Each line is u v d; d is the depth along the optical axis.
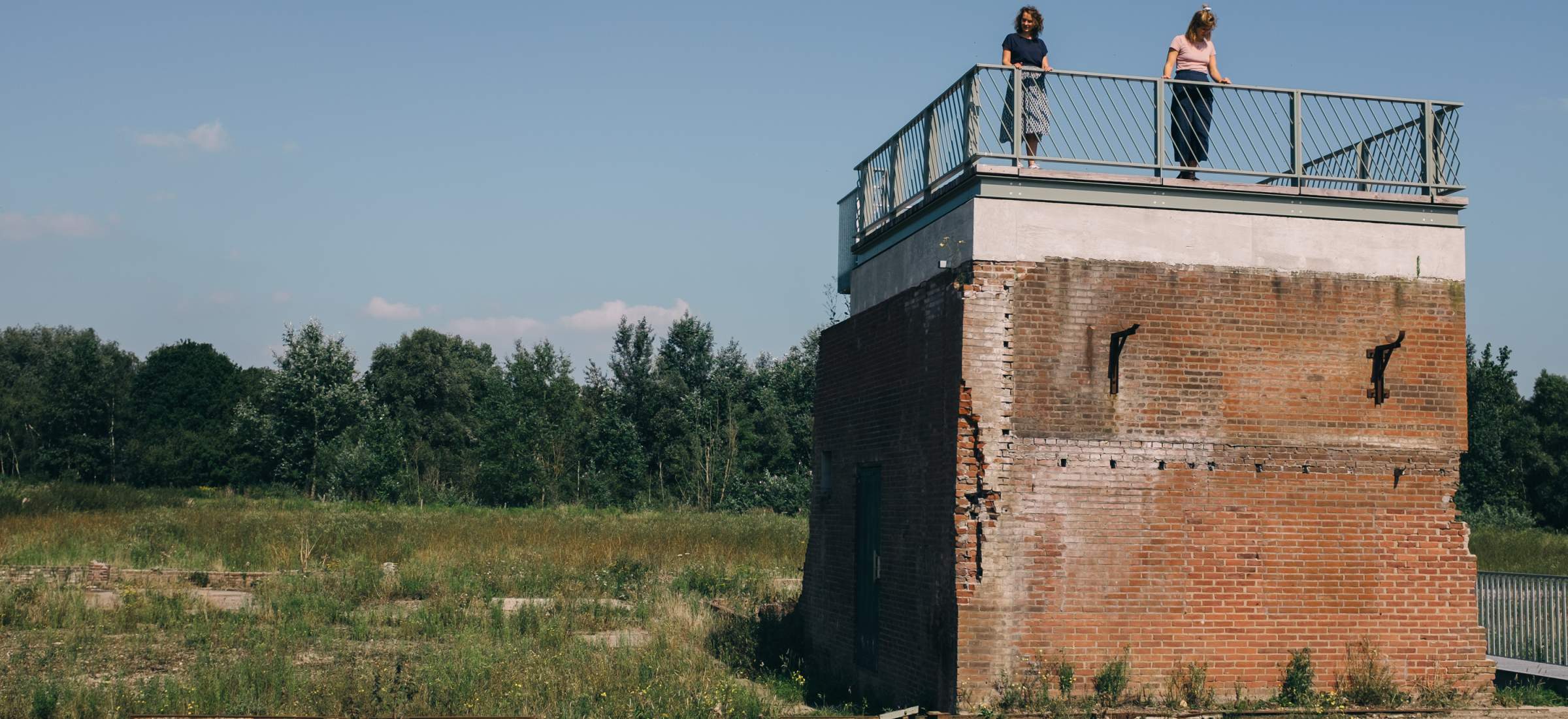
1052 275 12.89
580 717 12.34
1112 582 12.77
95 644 16.73
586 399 74.50
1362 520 13.34
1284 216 13.48
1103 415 12.89
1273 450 13.21
